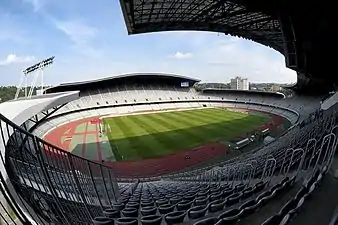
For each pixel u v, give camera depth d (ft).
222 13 109.81
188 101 302.66
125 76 277.03
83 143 134.10
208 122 182.80
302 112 190.29
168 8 103.14
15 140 31.40
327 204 19.88
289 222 17.94
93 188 38.52
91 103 250.16
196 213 24.48
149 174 92.68
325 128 45.09
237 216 19.43
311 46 69.62
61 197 28.25
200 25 128.67
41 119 121.90
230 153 109.81
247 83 444.14
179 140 132.36
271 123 177.47
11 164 28.71
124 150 119.24
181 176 82.53
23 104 65.57
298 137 62.54
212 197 32.27
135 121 194.80
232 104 298.76
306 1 62.34
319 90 201.16
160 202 35.99
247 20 121.90
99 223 24.11
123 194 48.70
